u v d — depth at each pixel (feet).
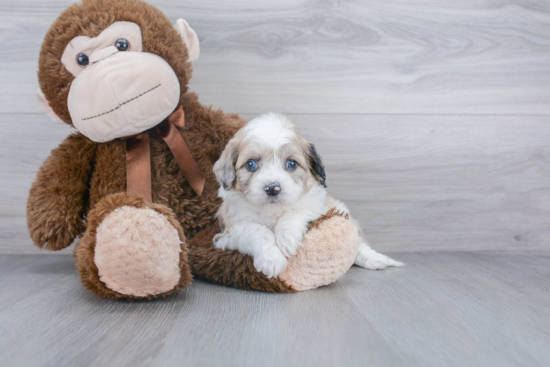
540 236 9.96
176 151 7.30
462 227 9.90
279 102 9.54
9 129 9.22
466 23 9.59
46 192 6.87
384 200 9.78
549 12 9.62
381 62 9.56
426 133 9.73
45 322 5.17
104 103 6.31
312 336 4.77
